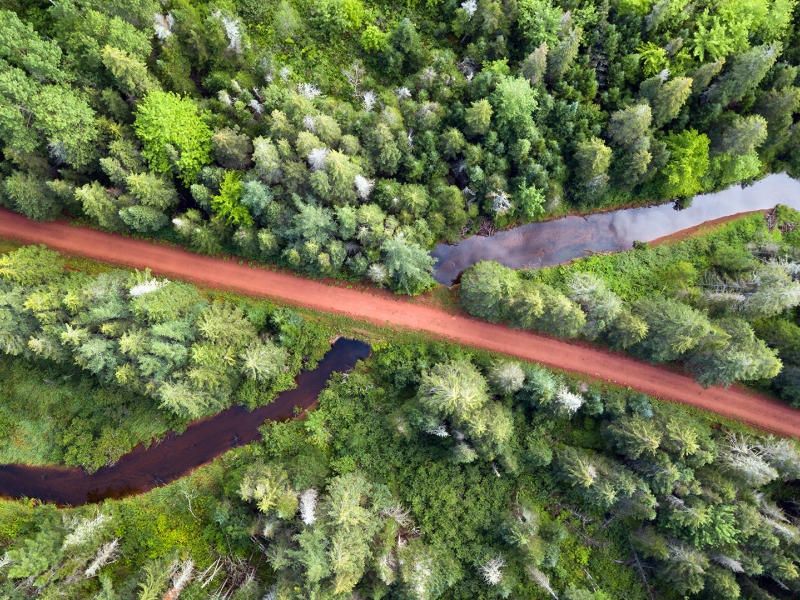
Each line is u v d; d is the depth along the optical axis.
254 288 56.22
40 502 53.34
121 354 47.06
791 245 56.41
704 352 49.25
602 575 51.81
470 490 52.53
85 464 53.31
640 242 58.38
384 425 53.81
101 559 47.81
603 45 51.91
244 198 47.62
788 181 58.03
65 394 53.72
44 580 43.62
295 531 46.47
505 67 50.97
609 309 48.88
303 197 50.50
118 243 55.75
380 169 52.50
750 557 46.50
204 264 56.12
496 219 56.28
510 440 52.88
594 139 51.62
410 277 53.56
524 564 49.81
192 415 50.72
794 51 52.25
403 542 49.62
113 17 46.72
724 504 47.00
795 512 51.88
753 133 49.78
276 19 53.50
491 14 50.25
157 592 45.47
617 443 50.31
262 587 48.50
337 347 56.53
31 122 45.25
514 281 52.06
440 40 55.31
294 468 49.75
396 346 55.81
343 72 55.19
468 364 51.50
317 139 47.78
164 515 52.56
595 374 55.84
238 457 54.56
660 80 49.75
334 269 53.56
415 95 53.41
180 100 49.22
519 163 53.12
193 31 48.94
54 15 45.94
